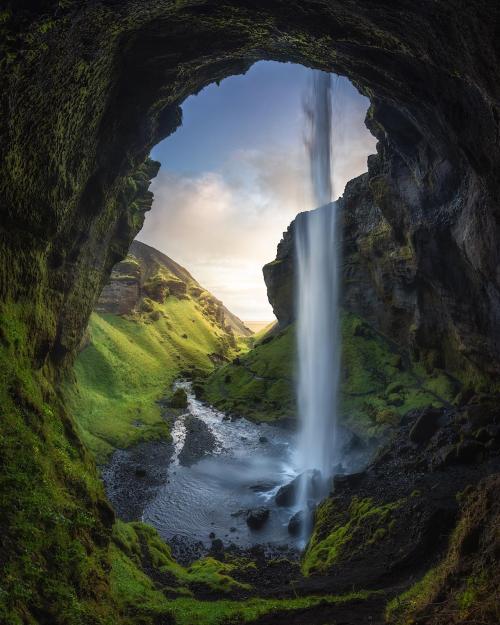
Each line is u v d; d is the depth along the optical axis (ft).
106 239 104.63
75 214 72.90
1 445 35.91
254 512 108.06
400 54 54.65
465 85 53.16
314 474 123.13
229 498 122.62
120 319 323.78
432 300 150.10
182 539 98.99
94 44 45.60
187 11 52.42
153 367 275.18
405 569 61.87
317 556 77.92
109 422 166.50
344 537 78.95
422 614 32.96
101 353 231.71
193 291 485.97
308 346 219.20
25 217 49.19
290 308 266.77
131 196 112.16
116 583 49.49
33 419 43.47
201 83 82.94
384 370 178.09
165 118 86.99
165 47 61.16
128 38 54.95
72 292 90.79
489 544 33.58
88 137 60.85
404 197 123.44
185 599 55.93
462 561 35.24
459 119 62.39
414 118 83.92
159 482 130.31
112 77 59.06
